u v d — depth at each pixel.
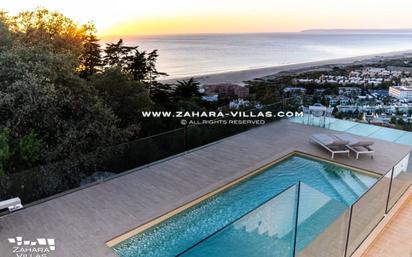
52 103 9.38
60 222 5.79
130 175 7.83
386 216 5.79
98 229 5.57
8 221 5.82
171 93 19.70
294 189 5.31
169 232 5.79
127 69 20.05
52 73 9.66
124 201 6.57
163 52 22.52
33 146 8.59
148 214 6.07
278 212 4.84
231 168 8.22
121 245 5.41
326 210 5.27
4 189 6.27
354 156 8.95
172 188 7.14
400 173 8.12
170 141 8.93
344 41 26.30
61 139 9.45
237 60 24.77
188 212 6.45
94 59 18.67
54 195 6.87
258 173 8.19
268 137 10.66
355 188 7.38
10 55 9.01
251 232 4.40
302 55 25.89
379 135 10.77
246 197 7.05
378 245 4.99
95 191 7.02
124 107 13.30
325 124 11.98
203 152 9.35
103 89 13.06
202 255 3.89
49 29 13.47
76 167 7.23
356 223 4.73
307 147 9.66
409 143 10.02
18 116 8.75
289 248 4.53
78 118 10.25
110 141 10.65
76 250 5.00
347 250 4.64
